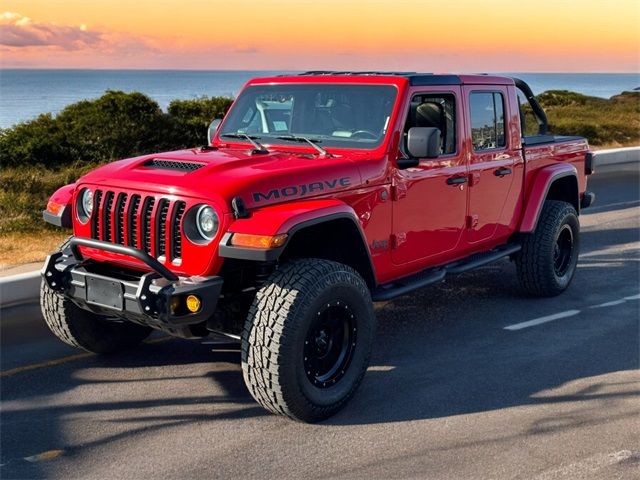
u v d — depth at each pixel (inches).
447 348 233.3
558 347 234.2
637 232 423.5
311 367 177.3
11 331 245.9
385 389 200.8
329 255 205.5
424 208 222.1
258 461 159.6
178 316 169.3
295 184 184.5
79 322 212.5
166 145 606.9
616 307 277.6
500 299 287.0
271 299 171.9
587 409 187.5
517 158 264.8
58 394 196.7
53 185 468.4
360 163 201.2
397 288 216.1
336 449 165.3
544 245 275.9
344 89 218.8
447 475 153.0
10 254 328.8
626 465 157.8
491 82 252.1
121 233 188.2
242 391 199.8
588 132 890.1
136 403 191.2
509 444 167.8
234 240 168.4
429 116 222.5
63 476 152.6
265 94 231.8
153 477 152.3
